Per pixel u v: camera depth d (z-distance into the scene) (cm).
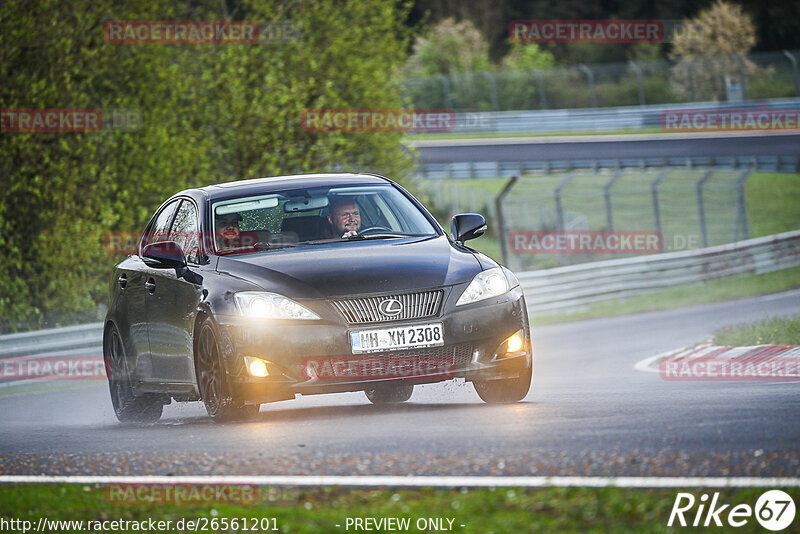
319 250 2758
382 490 1750
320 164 10312
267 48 10175
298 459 2028
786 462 1788
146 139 8644
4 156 7975
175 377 2905
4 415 4056
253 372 2534
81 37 8600
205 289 2705
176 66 9069
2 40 8088
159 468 2066
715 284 10319
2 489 1994
